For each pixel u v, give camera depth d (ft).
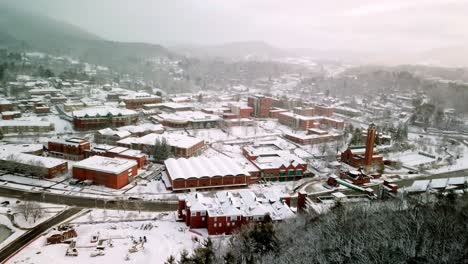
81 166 466.29
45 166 469.98
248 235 281.74
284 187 504.02
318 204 388.57
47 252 299.58
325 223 289.53
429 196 351.25
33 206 368.07
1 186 439.63
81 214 381.60
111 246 314.96
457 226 233.35
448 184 451.53
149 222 370.94
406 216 263.49
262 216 356.79
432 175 591.37
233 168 508.12
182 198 383.86
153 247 316.19
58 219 366.63
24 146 562.25
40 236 329.52
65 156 558.15
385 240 227.20
